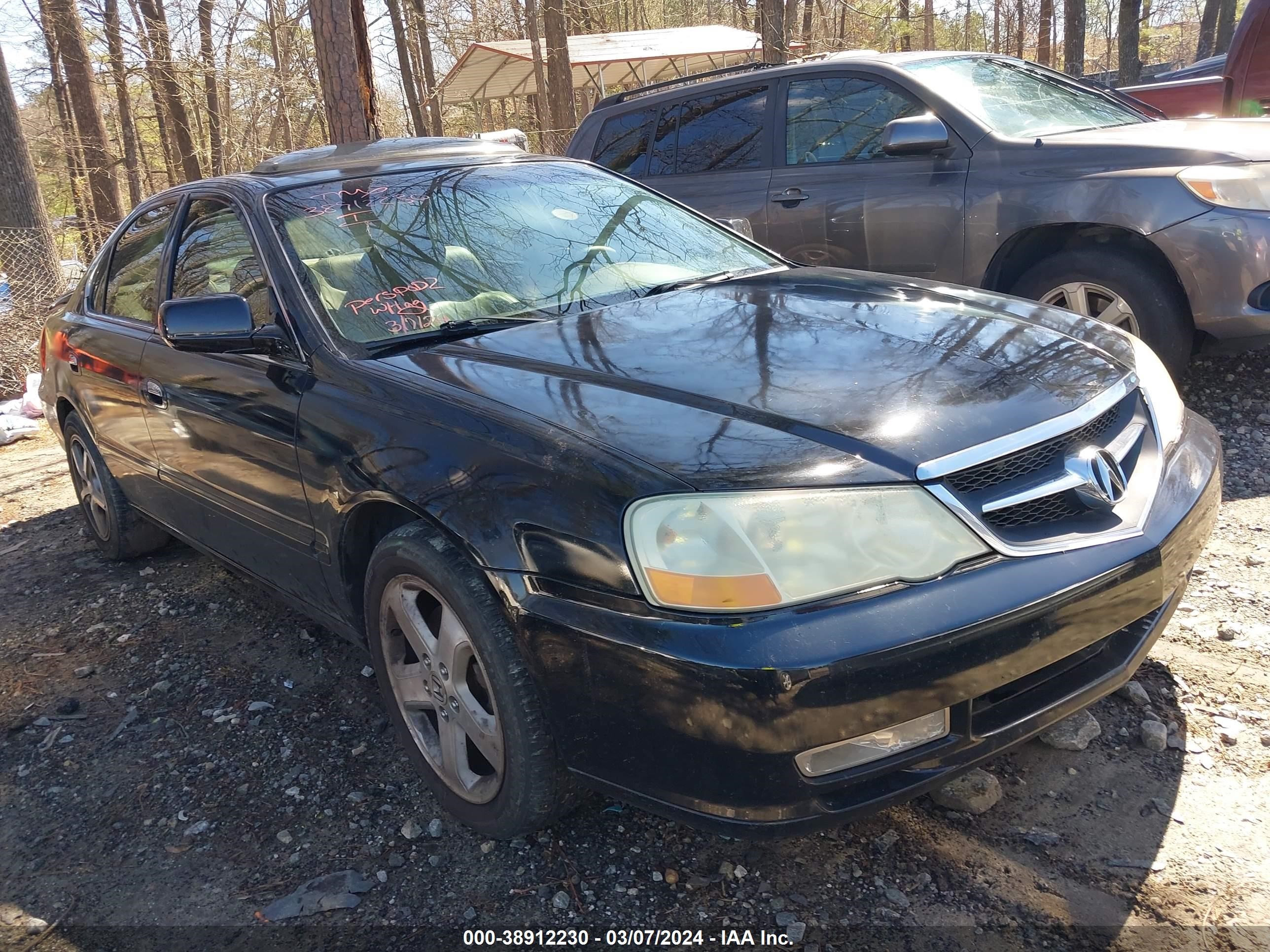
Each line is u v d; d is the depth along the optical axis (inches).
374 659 108.5
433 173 140.3
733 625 74.4
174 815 109.0
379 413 101.0
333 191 132.0
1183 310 183.8
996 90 217.2
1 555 198.5
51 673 144.5
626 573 78.4
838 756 76.7
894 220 212.5
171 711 130.3
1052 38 964.6
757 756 74.2
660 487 78.1
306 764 115.4
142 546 181.2
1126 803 95.7
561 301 121.3
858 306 111.2
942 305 112.3
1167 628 124.9
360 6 330.6
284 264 119.7
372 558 102.1
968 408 85.9
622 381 94.1
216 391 125.3
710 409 86.6
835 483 77.2
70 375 172.9
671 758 78.4
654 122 259.8
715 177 243.1
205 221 141.9
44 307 378.3
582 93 1026.1
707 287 125.4
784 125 232.8
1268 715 105.9
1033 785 99.5
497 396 94.6
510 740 88.7
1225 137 183.3
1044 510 85.0
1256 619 124.0
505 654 87.6
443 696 97.7
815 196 223.3
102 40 772.0
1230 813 93.0
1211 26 1032.8
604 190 148.3
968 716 79.7
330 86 328.5
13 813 113.0
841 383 89.7
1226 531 149.3
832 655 72.8
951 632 75.5
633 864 94.1
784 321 106.5
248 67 853.8
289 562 121.8
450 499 90.5
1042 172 193.2
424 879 95.2
